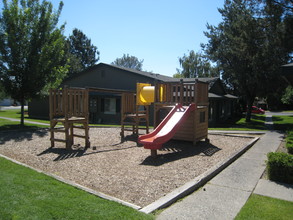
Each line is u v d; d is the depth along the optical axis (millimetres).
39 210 3281
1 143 8828
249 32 16219
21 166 5480
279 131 13305
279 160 4926
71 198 3715
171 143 9148
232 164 6219
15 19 12578
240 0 17500
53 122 8094
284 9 14422
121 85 19797
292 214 3490
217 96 18203
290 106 47250
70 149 7797
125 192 4234
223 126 18062
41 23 13023
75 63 36906
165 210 3592
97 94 20078
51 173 5297
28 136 10500
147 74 19953
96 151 7668
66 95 7762
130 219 3139
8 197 3656
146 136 7188
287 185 4711
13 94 13086
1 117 21625
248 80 18922
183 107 8766
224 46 20453
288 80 6926
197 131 8891
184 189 4234
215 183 4801
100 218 3131
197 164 6184
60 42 13680
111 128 13578
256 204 3820
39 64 12844
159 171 5523
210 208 3678
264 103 50344
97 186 4516
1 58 12555
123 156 7027
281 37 14281
